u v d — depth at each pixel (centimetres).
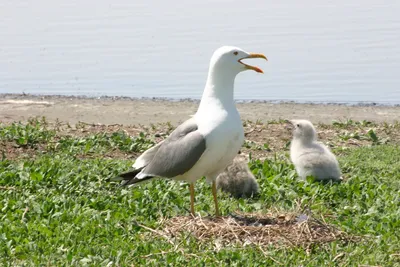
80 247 1012
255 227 1048
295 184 1324
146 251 1004
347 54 2697
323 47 2781
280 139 1733
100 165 1423
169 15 3350
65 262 963
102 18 3316
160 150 1106
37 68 2609
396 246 1028
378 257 991
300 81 2433
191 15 3334
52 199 1205
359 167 1485
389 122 2000
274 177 1349
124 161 1486
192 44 2831
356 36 2917
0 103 2212
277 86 2395
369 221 1117
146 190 1254
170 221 1103
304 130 1399
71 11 3491
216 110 1079
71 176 1328
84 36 3003
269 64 2600
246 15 3319
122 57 2714
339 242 1036
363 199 1246
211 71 1094
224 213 1163
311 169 1365
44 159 1465
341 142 1738
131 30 3075
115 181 1266
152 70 2566
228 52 1087
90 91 2359
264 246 1012
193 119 1101
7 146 1579
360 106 2186
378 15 3294
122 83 2434
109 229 1080
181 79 2464
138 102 2236
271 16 3288
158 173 1103
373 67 2548
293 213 1127
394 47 2764
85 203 1204
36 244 1014
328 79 2445
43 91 2358
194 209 1172
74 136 1711
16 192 1241
